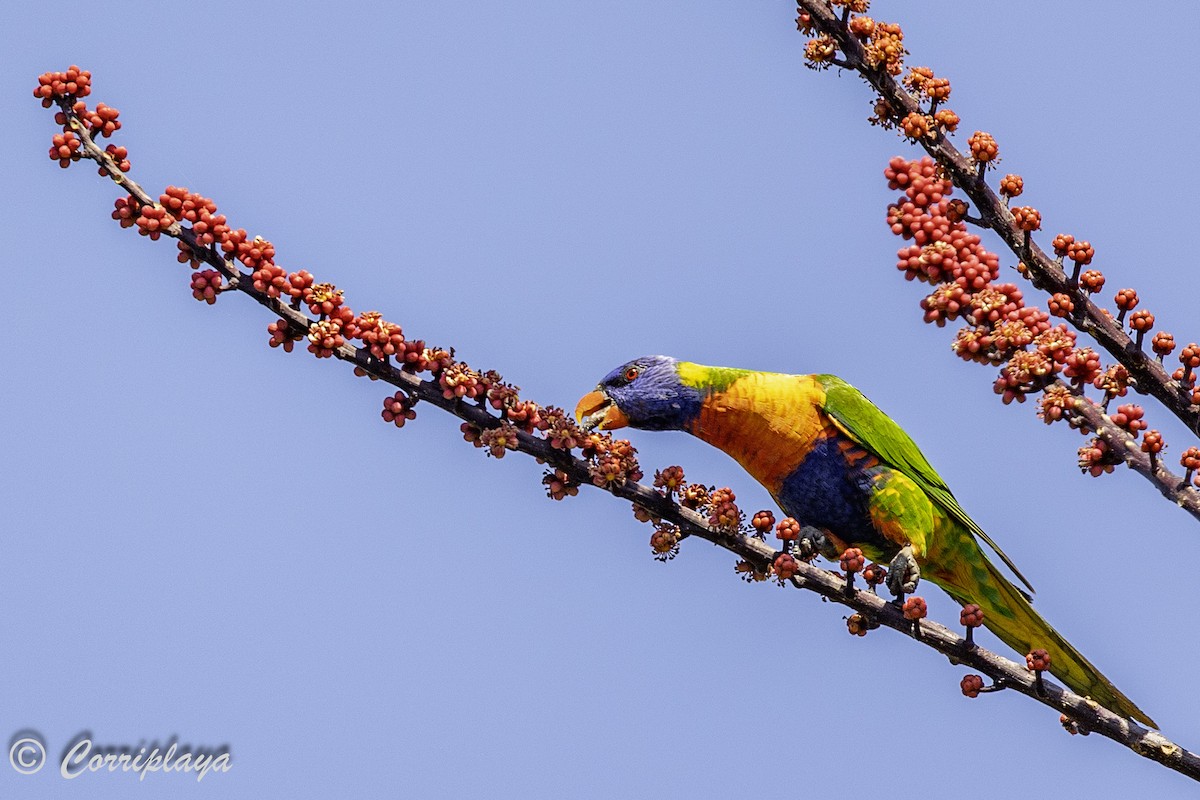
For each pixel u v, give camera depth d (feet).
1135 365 32.58
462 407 33.32
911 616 34.27
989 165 34.65
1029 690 34.22
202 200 31.45
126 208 31.27
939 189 32.68
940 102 35.53
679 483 34.35
